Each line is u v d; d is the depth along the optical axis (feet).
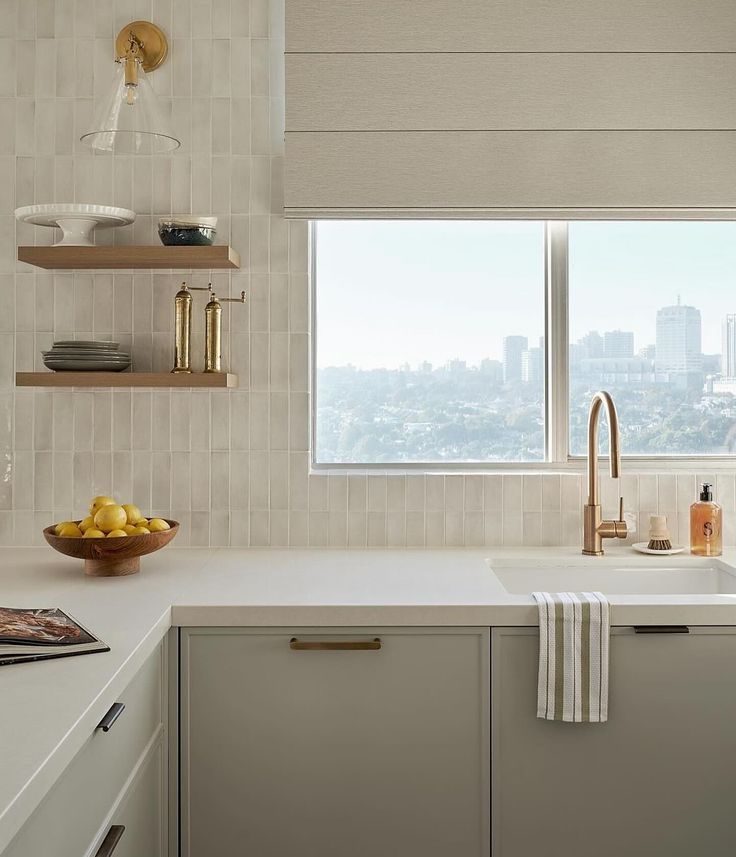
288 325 8.04
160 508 8.07
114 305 8.03
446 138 7.75
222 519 8.07
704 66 7.74
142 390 8.04
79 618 5.54
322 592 6.32
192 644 6.00
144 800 5.34
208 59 7.99
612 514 8.07
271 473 8.07
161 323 8.04
